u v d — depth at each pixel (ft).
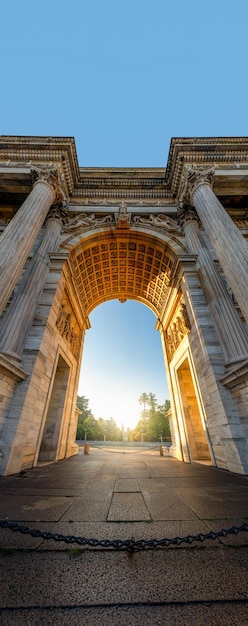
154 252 52.01
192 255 42.42
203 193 41.34
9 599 6.33
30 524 10.89
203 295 38.45
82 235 47.83
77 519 11.64
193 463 36.94
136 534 9.91
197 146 47.67
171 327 55.06
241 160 47.44
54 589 6.77
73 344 52.85
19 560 8.27
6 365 24.89
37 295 36.76
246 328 35.01
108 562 8.24
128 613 6.00
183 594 6.59
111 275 61.41
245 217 52.95
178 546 9.29
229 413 27.07
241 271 29.71
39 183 42.39
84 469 29.22
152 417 266.98
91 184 55.52
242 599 6.36
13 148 47.67
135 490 17.75
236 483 20.06
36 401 31.04
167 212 52.80
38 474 24.67
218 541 9.65
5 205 51.24
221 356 31.48
